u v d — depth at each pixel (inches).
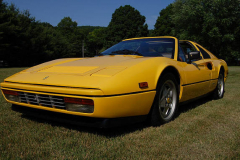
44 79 87.6
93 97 73.3
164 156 65.7
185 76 112.3
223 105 140.4
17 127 90.6
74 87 77.3
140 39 136.9
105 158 63.6
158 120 95.0
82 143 74.3
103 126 76.9
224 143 76.5
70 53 1882.4
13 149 69.0
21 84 91.4
